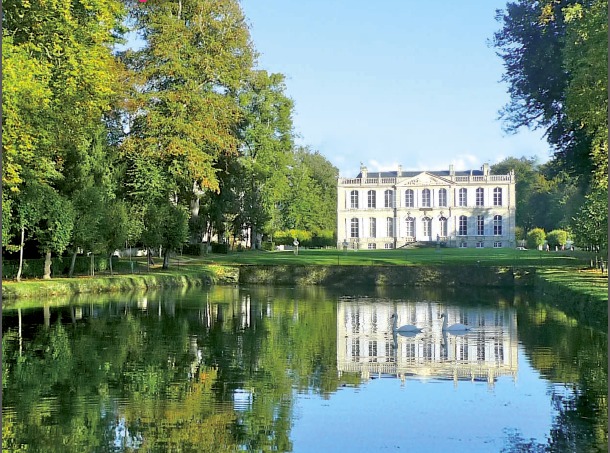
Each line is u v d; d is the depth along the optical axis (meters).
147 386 15.41
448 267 51.59
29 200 35.59
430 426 12.40
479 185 119.19
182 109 50.94
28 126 27.12
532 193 131.88
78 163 42.28
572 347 21.00
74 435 11.67
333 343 22.23
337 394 14.92
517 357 19.52
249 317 29.50
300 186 113.56
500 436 11.74
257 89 69.44
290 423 12.59
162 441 11.41
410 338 23.55
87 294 38.41
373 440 11.52
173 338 22.73
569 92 29.20
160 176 50.78
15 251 38.16
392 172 126.44
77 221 39.97
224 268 54.66
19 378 16.11
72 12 33.41
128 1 51.38
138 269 51.34
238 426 12.31
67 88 30.69
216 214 69.31
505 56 45.44
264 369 17.58
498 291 46.69
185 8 54.06
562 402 14.17
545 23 38.53
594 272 44.34
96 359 18.62
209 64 52.59
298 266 53.66
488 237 119.06
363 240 122.19
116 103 50.25
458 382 16.27
